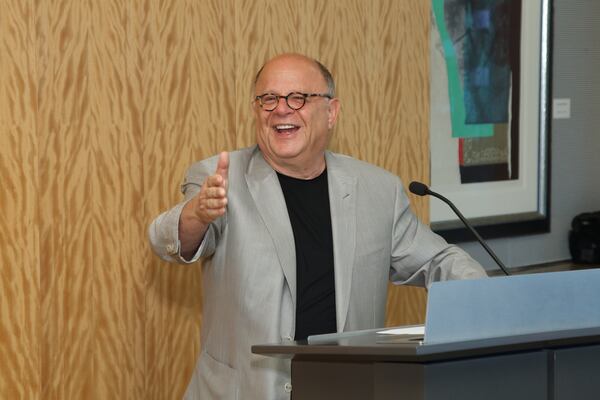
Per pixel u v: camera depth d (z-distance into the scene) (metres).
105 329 4.34
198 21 4.60
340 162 3.86
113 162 4.33
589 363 2.62
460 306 2.31
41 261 4.12
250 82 4.80
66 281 4.21
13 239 4.02
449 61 6.04
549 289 2.49
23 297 4.05
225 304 3.57
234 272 3.54
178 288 4.60
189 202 3.39
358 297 3.66
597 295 2.59
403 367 2.33
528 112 6.57
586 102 7.04
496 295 2.38
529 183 6.59
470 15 6.16
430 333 2.26
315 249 3.65
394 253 3.89
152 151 4.47
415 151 5.56
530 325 2.46
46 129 4.11
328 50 5.12
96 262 4.30
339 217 3.69
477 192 6.23
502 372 2.43
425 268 3.88
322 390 2.56
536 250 6.71
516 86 6.47
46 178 4.13
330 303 3.60
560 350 2.55
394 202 3.89
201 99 4.62
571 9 6.91
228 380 3.51
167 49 4.50
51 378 4.18
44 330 4.15
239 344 3.50
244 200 3.61
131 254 4.41
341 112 5.19
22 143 4.02
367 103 5.30
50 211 4.14
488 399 2.40
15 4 3.98
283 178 3.74
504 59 6.39
